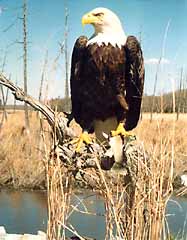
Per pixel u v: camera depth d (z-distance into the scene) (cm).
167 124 461
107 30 547
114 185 477
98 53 541
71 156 468
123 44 547
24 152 1898
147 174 454
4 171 1841
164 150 454
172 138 454
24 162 1838
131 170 465
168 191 450
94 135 567
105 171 477
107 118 553
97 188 475
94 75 543
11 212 1406
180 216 1132
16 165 1828
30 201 1564
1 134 2091
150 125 475
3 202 1550
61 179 451
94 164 473
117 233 465
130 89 552
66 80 490
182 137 1077
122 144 487
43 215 1372
